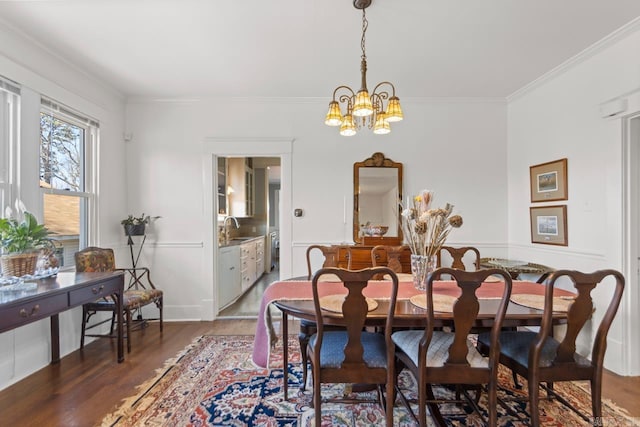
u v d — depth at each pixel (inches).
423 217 77.2
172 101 141.9
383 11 81.7
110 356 104.0
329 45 98.0
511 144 141.9
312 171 143.5
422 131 144.3
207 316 142.3
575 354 64.3
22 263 79.0
